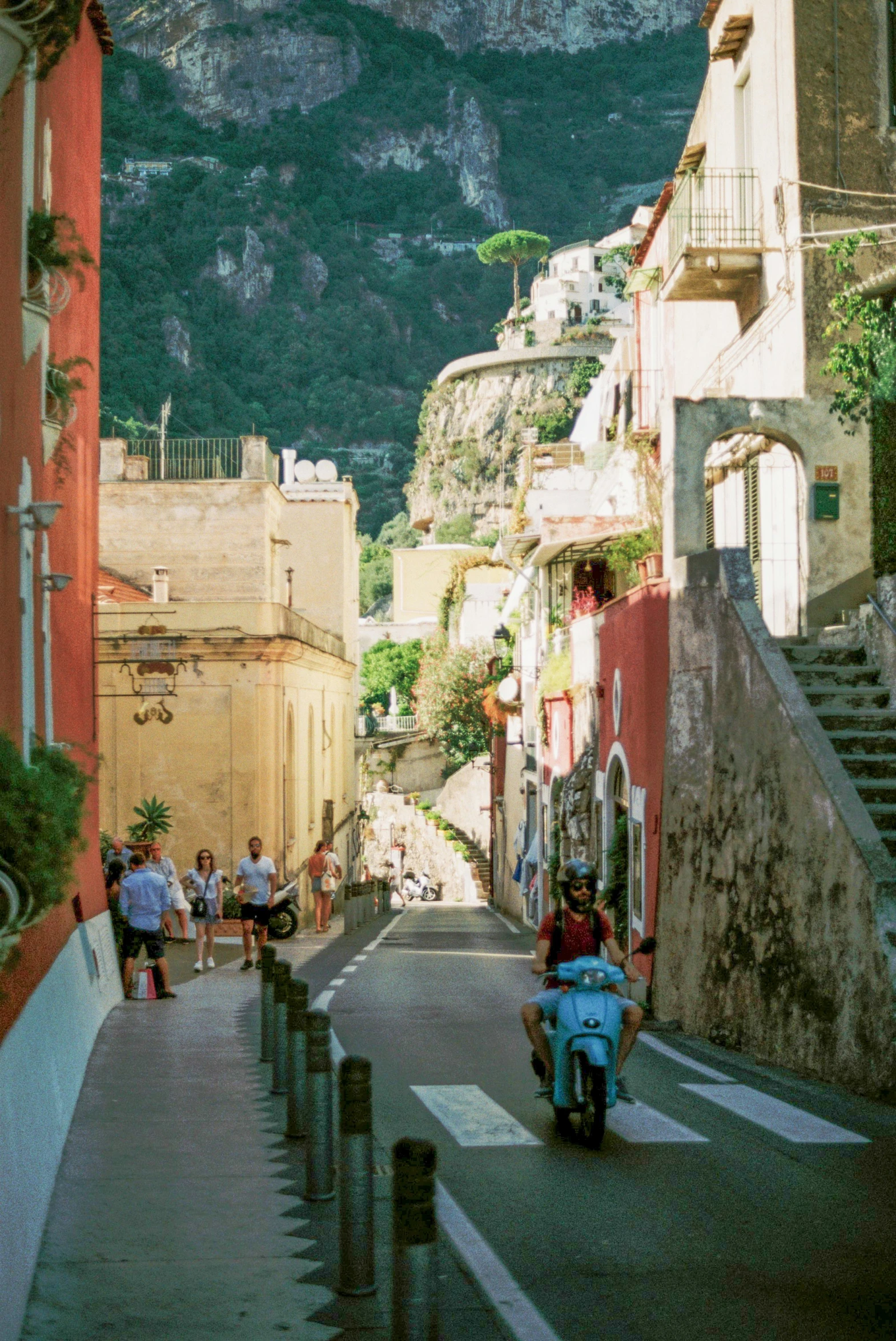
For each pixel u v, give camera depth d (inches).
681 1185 305.6
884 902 396.8
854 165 678.5
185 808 1305.4
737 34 746.8
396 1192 194.1
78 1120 371.2
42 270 393.7
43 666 465.4
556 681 1109.7
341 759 1868.8
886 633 575.5
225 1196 296.2
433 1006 623.8
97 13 634.8
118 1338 215.0
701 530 651.5
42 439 459.8
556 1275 246.4
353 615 2133.4
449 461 6279.5
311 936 1209.4
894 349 579.8
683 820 593.6
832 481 663.1
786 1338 217.2
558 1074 355.6
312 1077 297.4
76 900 539.8
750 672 514.0
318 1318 225.1
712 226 749.9
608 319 6190.9
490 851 1978.3
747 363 757.9
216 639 1301.7
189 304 7573.8
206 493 1654.8
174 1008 615.5
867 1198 294.4
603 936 382.6
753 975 490.0
